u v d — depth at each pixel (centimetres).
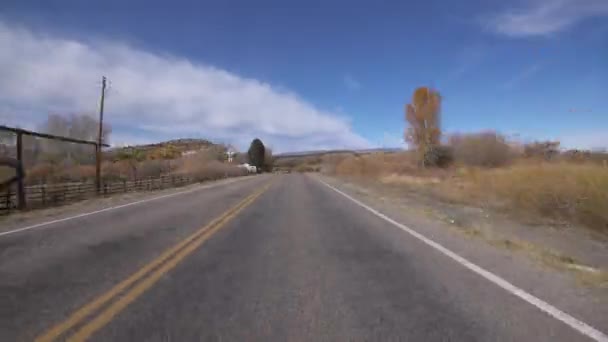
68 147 5494
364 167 6725
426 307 514
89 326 451
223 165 8675
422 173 4534
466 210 1675
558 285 602
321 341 416
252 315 488
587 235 1138
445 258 789
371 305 523
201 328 448
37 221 1384
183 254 833
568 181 1457
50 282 625
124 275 668
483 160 4162
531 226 1279
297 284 621
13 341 414
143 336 427
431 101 5003
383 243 958
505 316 480
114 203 2108
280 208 1809
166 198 2439
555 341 413
